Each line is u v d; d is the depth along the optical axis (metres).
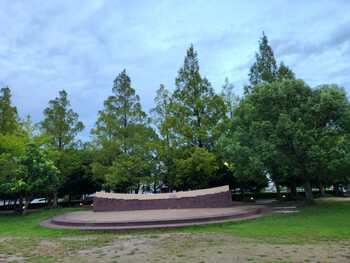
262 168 20.38
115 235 12.77
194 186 28.30
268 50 28.16
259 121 20.31
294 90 19.77
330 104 18.48
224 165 28.38
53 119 29.06
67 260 8.27
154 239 11.19
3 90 27.14
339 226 12.16
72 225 15.13
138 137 26.92
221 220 14.87
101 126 27.98
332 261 7.09
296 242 9.43
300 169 19.94
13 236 13.68
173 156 25.19
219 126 25.23
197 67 26.88
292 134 18.50
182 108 25.59
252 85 27.69
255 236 10.76
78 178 33.88
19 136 26.06
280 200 29.20
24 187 23.30
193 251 8.70
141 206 23.70
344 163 17.47
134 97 28.64
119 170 25.77
